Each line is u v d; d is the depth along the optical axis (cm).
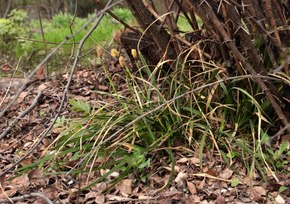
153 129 335
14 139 397
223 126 326
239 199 288
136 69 434
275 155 305
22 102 464
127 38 405
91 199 297
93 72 493
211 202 287
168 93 341
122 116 324
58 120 375
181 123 329
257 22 307
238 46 332
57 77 523
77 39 702
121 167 312
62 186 314
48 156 313
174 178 310
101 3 334
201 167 305
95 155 302
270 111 340
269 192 293
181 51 346
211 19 296
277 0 330
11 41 748
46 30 860
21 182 320
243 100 334
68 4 1325
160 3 373
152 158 326
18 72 657
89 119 333
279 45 314
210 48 358
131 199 291
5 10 1321
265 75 314
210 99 327
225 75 337
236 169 312
